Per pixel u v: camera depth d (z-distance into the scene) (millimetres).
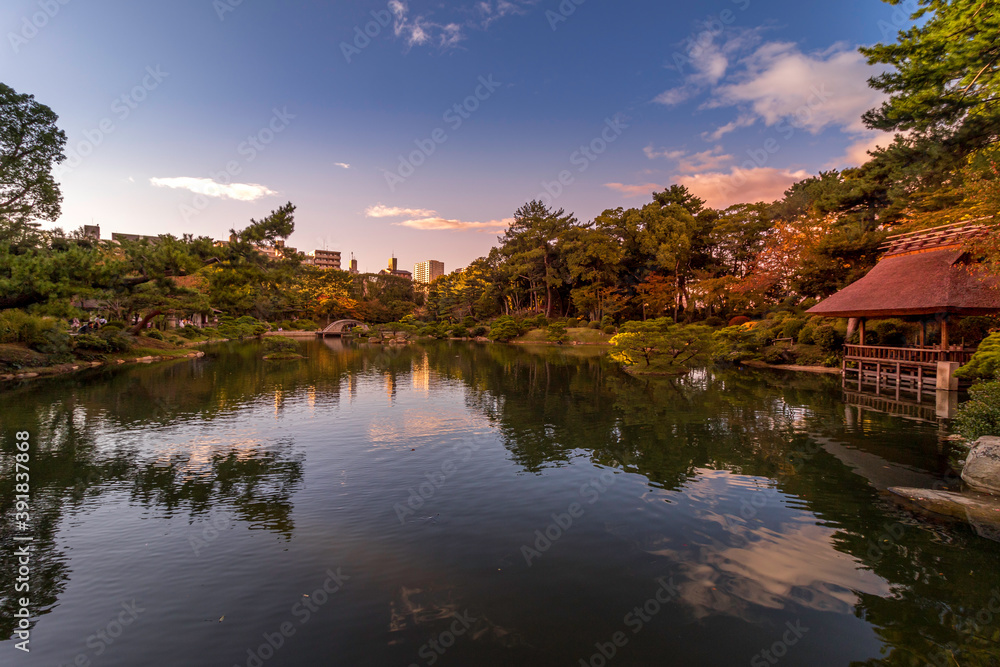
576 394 20453
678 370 28453
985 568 6301
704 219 58156
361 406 17641
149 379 24094
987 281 17797
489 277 79312
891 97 13070
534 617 5258
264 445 12242
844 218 33875
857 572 6219
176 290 30500
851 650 4766
